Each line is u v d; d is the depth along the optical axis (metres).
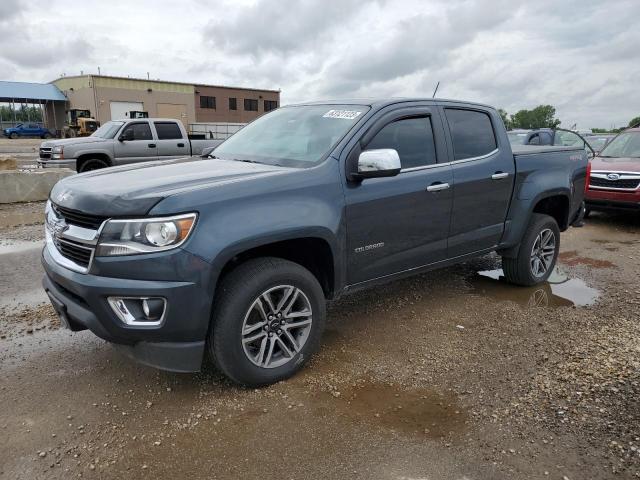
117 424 3.01
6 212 9.95
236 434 2.92
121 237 2.86
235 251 3.06
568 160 5.76
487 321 4.61
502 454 2.75
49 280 3.51
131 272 2.87
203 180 3.25
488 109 5.01
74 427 2.98
